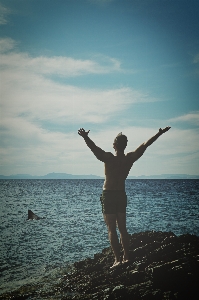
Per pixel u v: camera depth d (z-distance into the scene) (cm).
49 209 2942
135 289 460
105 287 501
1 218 2180
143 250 630
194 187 10431
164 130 546
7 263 870
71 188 9719
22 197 5034
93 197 5091
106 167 549
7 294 564
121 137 554
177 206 3203
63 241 1231
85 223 1862
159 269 491
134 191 7331
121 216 555
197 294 444
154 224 1798
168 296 433
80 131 525
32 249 1075
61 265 830
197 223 1842
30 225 1789
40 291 556
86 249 1063
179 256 553
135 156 554
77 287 537
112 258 639
